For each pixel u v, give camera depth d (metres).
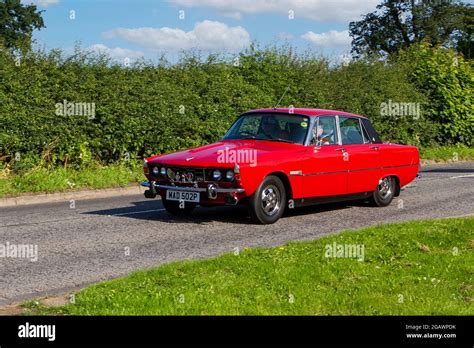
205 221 11.75
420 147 28.05
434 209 13.43
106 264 8.43
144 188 17.30
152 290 6.59
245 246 9.56
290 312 6.00
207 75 21.39
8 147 16.53
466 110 29.75
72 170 17.23
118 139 18.38
